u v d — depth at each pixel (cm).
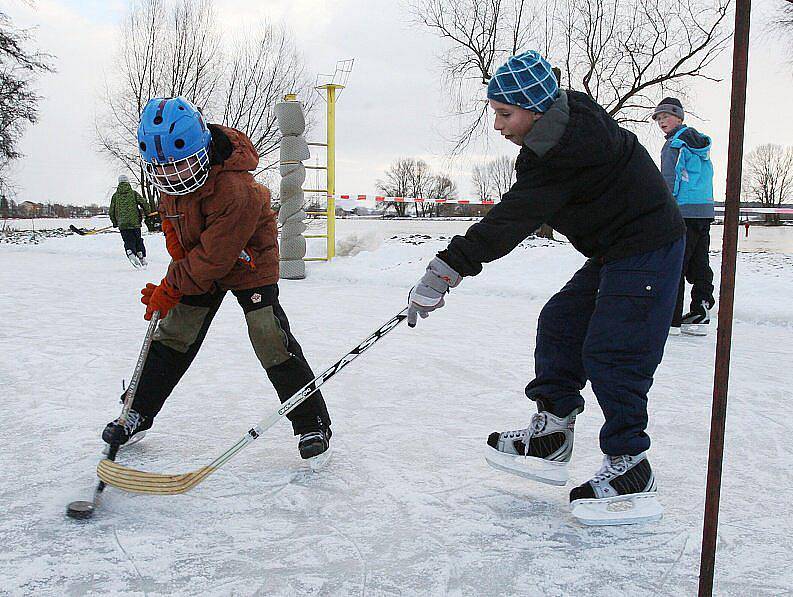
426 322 676
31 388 419
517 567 223
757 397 424
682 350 561
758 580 216
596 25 1642
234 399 403
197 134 260
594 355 251
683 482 294
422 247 1241
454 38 1722
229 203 272
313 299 838
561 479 266
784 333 639
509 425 365
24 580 211
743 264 948
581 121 231
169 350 309
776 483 295
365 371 477
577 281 276
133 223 1220
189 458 312
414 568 222
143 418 311
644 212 246
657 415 386
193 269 276
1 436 335
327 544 237
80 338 571
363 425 363
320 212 1259
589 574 220
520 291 865
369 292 913
